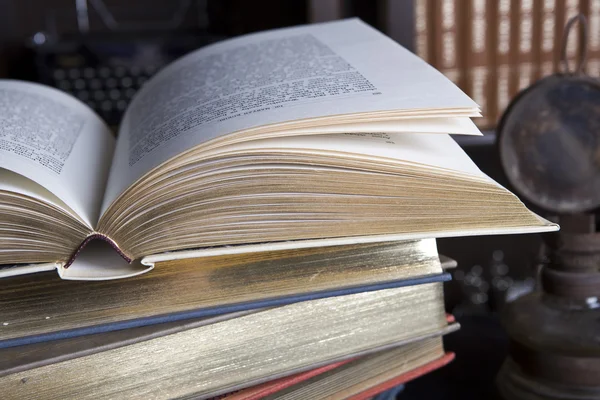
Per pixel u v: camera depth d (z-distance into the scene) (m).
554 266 0.53
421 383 0.63
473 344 0.69
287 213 0.39
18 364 0.35
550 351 0.52
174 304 0.39
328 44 0.54
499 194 0.41
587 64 0.74
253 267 0.41
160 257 0.37
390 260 0.44
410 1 0.69
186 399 0.40
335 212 0.39
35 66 0.92
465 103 0.40
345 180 0.39
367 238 0.39
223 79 0.50
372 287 0.43
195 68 0.57
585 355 0.51
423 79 0.44
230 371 0.41
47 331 0.38
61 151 0.48
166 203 0.37
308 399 0.45
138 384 0.39
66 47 0.84
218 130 0.39
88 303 0.39
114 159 0.46
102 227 0.37
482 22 0.71
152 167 0.38
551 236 0.52
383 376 0.48
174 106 0.49
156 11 1.03
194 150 0.37
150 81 0.62
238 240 0.39
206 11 1.03
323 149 0.38
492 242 0.83
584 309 0.53
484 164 0.77
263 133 0.38
